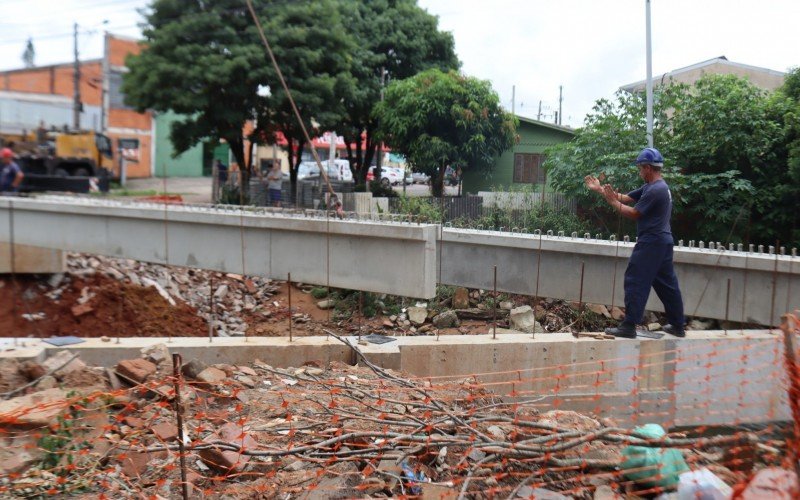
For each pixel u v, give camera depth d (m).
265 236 11.55
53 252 15.00
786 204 14.12
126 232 13.38
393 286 10.12
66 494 4.16
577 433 4.53
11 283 14.74
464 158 22.20
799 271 8.48
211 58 20.06
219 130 22.08
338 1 25.75
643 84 23.53
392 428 5.08
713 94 15.30
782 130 14.42
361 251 10.41
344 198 18.56
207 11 21.28
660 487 4.32
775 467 4.13
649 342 7.18
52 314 14.30
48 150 23.05
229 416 5.34
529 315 11.99
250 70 20.56
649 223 6.97
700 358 7.20
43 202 14.30
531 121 23.33
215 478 4.27
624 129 15.42
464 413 5.22
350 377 6.34
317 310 14.81
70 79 35.38
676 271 9.38
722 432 6.91
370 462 4.40
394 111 22.41
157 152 38.75
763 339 7.23
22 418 4.54
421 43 27.91
